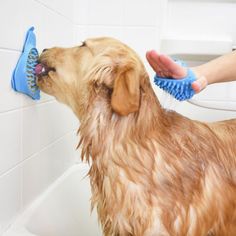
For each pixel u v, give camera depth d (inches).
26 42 36.0
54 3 46.0
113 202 28.5
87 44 31.3
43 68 34.0
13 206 35.9
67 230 44.9
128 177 28.0
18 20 34.6
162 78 30.4
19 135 36.4
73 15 55.9
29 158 39.4
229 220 30.0
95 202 31.3
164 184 28.2
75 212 48.7
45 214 41.5
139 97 28.5
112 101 26.8
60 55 32.8
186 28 60.3
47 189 45.5
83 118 30.4
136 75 27.8
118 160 28.3
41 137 42.9
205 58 56.4
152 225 27.7
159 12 55.3
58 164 50.1
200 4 59.4
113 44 30.0
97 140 29.0
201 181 29.2
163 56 28.3
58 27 48.5
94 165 29.7
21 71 34.6
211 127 33.1
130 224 28.2
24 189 38.5
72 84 31.7
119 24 56.5
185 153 29.5
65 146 52.9
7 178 34.3
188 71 30.0
